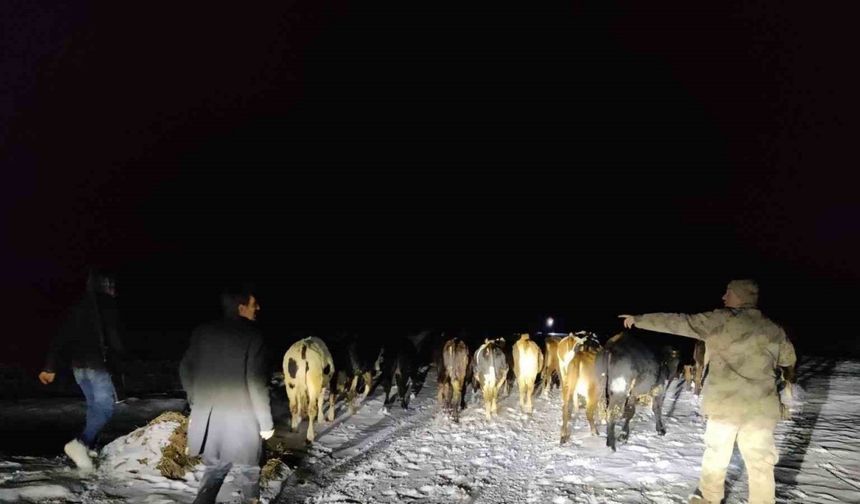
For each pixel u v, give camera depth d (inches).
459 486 276.1
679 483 270.4
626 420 342.6
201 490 201.2
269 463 283.4
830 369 588.4
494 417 408.2
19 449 316.5
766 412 205.0
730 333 209.6
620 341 331.9
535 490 269.0
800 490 256.8
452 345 406.6
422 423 393.7
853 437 337.7
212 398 200.8
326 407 435.5
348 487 275.3
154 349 746.8
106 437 338.6
